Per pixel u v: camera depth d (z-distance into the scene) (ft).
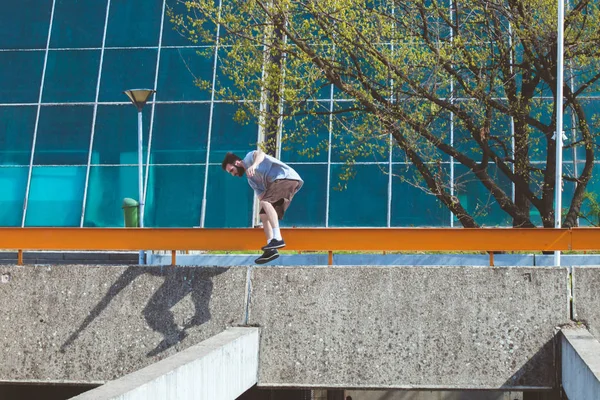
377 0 85.51
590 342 30.37
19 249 37.37
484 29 78.69
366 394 111.55
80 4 122.31
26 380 35.55
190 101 116.26
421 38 76.89
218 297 35.19
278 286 34.96
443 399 108.99
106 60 119.75
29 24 122.31
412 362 33.83
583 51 74.23
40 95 119.34
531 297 33.86
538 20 74.84
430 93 76.79
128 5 121.39
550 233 35.37
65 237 37.27
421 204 108.78
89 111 118.21
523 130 77.51
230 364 30.50
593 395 25.27
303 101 79.00
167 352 34.99
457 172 109.81
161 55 118.73
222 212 112.57
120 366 35.19
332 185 110.11
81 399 21.18
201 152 114.62
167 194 113.91
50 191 116.47
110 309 35.70
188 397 26.27
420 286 34.30
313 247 36.06
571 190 106.73
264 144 79.51
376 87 82.84
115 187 115.55
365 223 108.88
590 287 33.71
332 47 81.25
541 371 33.37
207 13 78.74
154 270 35.81
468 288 34.14
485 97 75.72
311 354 34.30
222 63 116.88
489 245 35.58
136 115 116.98
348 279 34.65
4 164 117.70
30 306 36.06
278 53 76.95
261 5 74.64
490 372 33.53
